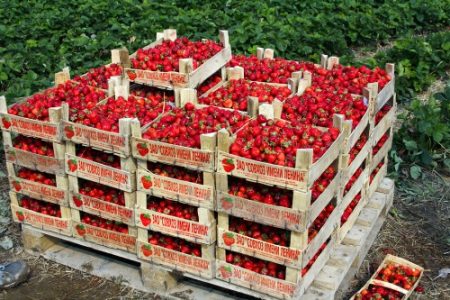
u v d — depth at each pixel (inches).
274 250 88.4
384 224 119.0
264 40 184.4
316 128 93.4
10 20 211.2
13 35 191.6
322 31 203.3
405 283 100.7
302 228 85.0
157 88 114.3
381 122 110.6
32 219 106.0
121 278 102.9
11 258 109.3
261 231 91.3
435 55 181.8
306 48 188.7
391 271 103.0
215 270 94.4
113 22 202.7
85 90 107.8
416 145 134.8
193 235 92.8
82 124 95.7
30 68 171.3
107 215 98.9
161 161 90.7
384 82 113.4
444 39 191.5
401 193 127.9
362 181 106.0
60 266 107.2
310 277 92.2
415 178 130.4
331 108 101.0
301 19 201.6
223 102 106.5
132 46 186.2
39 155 100.2
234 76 116.6
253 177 85.9
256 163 84.8
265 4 216.2
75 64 179.3
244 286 93.0
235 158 85.9
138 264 106.0
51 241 110.1
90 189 101.4
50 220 104.3
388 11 223.5
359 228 106.0
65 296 101.1
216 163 87.7
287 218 85.6
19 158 102.3
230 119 96.7
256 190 89.5
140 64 110.3
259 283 91.4
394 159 131.8
